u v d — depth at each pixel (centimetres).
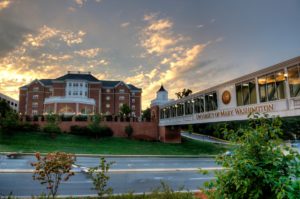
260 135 329
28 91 6994
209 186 349
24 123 4081
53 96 6275
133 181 1563
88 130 4366
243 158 320
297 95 1698
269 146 323
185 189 1329
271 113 1909
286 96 1786
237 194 315
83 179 1527
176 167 2241
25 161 2264
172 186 1429
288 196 258
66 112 5559
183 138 5453
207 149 4162
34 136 3844
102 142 4050
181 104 3828
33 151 2898
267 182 289
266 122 358
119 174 1823
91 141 4038
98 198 868
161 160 2822
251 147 325
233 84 2433
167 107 4541
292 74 1755
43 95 7012
